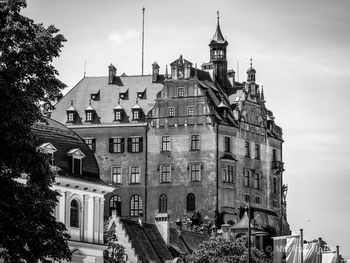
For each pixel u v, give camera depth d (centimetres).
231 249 11856
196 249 13262
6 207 6475
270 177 18162
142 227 12538
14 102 6438
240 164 17600
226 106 17650
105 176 17650
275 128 18738
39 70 6700
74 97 18188
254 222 16550
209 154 17275
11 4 6712
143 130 17600
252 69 18350
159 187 17400
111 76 18312
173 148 17438
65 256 6812
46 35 6762
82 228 9981
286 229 18350
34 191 6656
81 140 10325
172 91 17550
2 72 6544
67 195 9794
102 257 10225
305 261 8950
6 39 6644
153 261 12162
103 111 17925
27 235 6556
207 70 18312
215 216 17012
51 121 10350
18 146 6544
